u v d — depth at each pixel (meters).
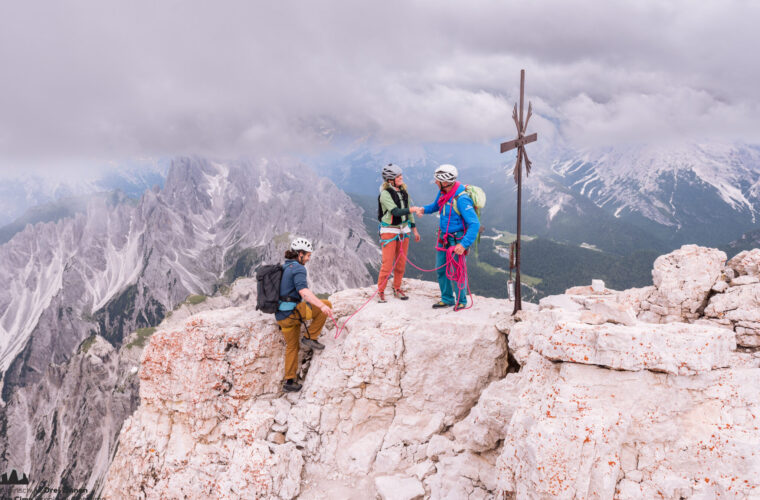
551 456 5.00
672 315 9.21
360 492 8.45
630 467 5.11
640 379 5.26
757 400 5.12
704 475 4.89
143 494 10.09
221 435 9.80
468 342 9.32
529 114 9.38
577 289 10.99
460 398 9.26
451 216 10.37
